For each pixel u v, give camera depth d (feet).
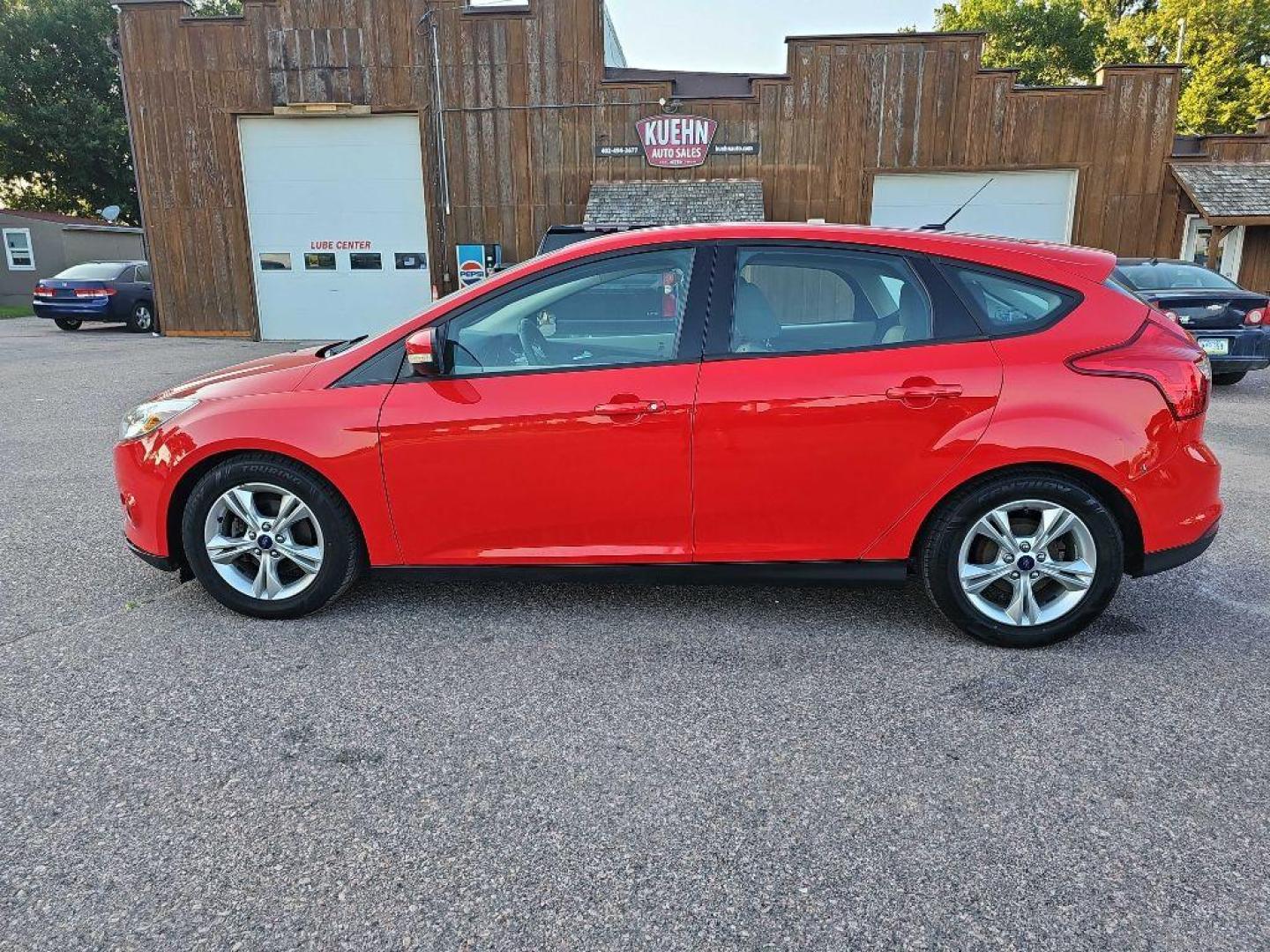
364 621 11.16
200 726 8.57
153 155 47.19
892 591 12.34
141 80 46.19
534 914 6.11
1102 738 8.43
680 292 10.41
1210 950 5.76
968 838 6.93
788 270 10.38
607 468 10.23
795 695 9.27
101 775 7.72
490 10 44.65
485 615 11.37
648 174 46.01
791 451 10.03
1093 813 7.25
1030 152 45.19
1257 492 17.49
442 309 10.60
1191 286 29.12
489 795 7.49
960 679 9.65
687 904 6.20
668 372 10.16
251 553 11.00
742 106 45.16
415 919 6.05
